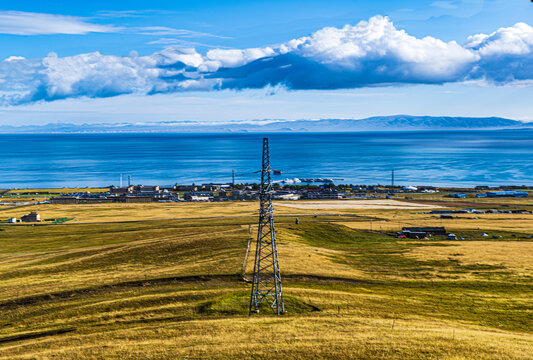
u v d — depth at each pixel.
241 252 90.81
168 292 66.00
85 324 54.06
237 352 39.31
